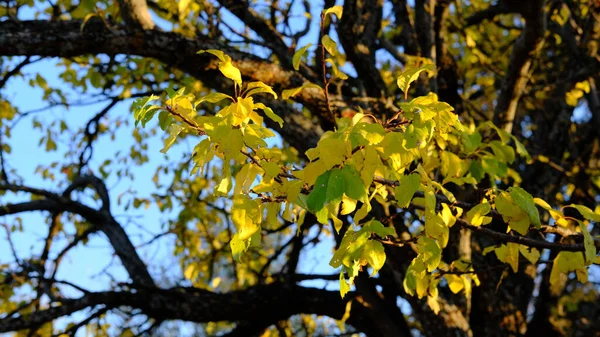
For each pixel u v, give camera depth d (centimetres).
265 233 563
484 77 614
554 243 240
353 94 457
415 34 485
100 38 379
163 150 184
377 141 172
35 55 381
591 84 554
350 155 174
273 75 388
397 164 185
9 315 528
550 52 666
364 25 469
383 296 511
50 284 525
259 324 546
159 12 480
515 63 408
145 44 380
